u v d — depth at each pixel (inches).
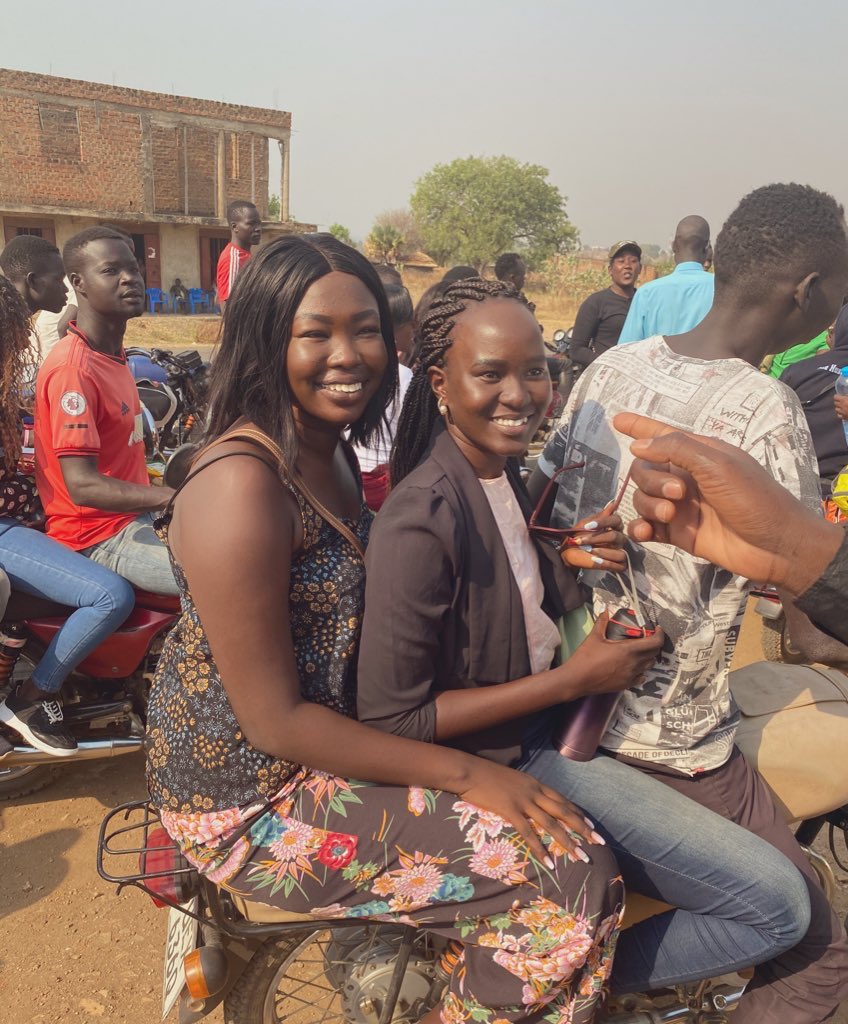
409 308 157.2
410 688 60.8
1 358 116.1
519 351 59.5
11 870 121.3
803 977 71.0
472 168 2379.4
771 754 75.6
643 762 70.4
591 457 70.4
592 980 64.1
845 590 42.1
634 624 63.6
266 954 76.4
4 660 122.1
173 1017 97.7
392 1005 74.7
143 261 1147.3
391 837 62.1
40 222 1076.5
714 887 67.4
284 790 63.6
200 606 58.5
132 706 129.8
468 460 63.8
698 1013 76.0
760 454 62.4
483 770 62.7
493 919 63.4
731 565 45.9
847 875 114.4
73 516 123.2
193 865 68.3
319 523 62.6
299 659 63.2
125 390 130.6
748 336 67.9
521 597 64.2
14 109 1029.2
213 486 57.9
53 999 99.8
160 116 1112.2
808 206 64.7
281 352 61.1
